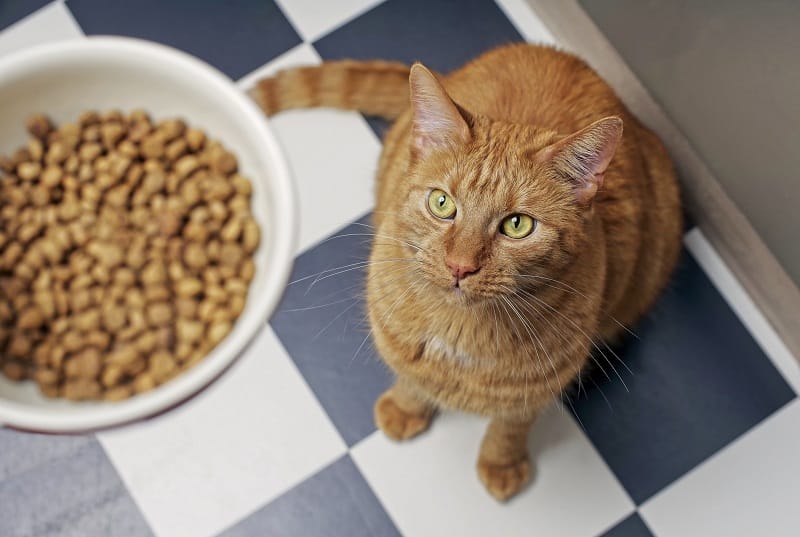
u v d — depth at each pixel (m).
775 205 0.90
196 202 0.92
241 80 1.01
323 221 0.97
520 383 0.75
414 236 0.69
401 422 0.91
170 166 0.93
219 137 0.92
